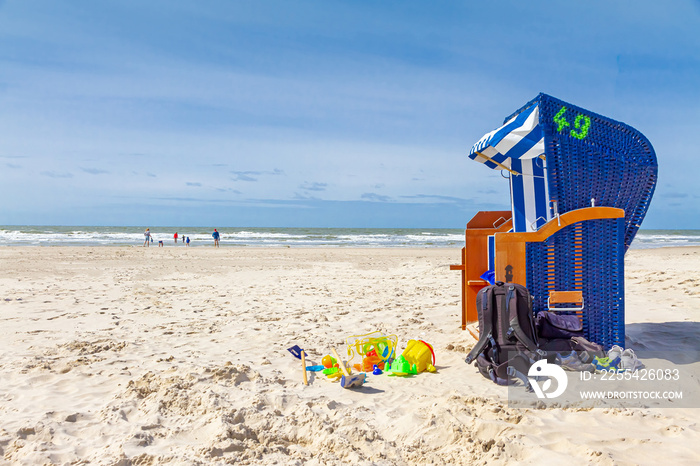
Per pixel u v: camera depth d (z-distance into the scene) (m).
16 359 5.26
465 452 3.06
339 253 27.56
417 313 8.00
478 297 4.70
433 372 4.88
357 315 7.95
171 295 10.41
